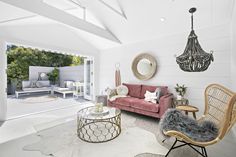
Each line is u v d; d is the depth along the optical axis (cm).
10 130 273
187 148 210
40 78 821
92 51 552
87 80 605
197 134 174
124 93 434
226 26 299
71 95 721
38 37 389
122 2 324
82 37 501
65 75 841
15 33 343
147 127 292
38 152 199
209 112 219
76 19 330
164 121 204
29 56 830
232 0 242
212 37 317
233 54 273
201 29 331
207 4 267
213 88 219
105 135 254
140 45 448
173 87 381
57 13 288
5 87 329
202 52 209
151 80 425
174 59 377
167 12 311
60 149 207
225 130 150
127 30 412
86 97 603
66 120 335
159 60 407
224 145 221
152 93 359
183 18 313
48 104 504
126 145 220
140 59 443
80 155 193
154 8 311
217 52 311
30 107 454
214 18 293
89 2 350
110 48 537
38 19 312
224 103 196
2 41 321
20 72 787
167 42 390
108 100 420
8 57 751
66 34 460
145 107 328
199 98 336
